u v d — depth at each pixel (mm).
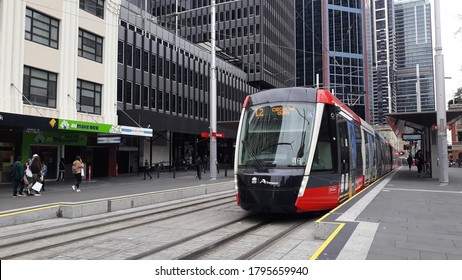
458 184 17797
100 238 8125
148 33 38312
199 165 25969
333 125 10273
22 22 20328
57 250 7105
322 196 9578
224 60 58938
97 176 28172
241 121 10625
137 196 13000
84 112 24641
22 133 21578
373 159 19016
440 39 18469
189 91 43688
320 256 5344
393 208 9570
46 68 21750
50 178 23672
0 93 19016
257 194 9398
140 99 34750
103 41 26438
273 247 7191
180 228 9188
